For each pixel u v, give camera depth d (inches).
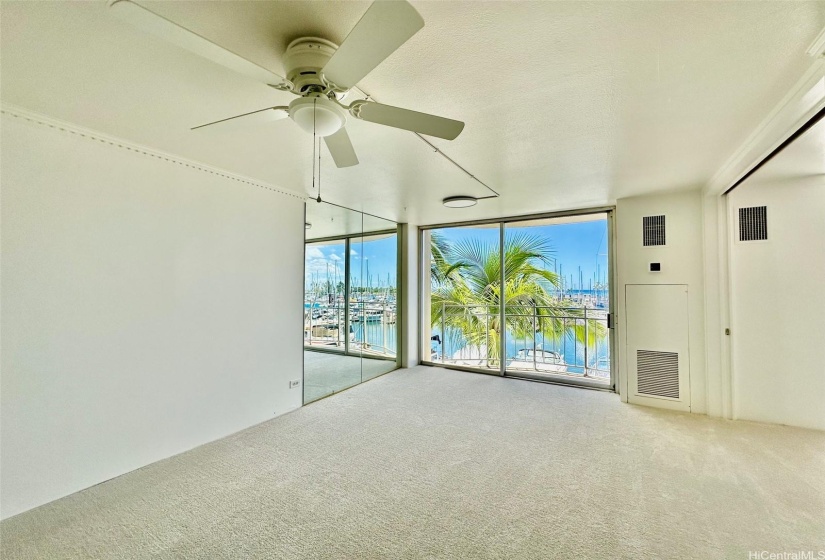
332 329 171.9
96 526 75.5
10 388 79.4
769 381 130.3
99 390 93.0
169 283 108.2
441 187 138.7
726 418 135.5
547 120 80.6
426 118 60.6
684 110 76.0
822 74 61.4
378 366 205.8
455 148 97.3
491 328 214.5
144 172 102.7
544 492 86.9
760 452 106.5
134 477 95.0
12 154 79.6
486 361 216.4
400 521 76.5
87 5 47.0
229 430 123.4
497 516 77.9
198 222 116.0
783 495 84.2
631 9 47.9
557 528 73.9
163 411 106.0
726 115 78.2
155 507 82.0
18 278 80.6
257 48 57.4
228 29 52.7
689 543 69.1
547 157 104.4
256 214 134.7
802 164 110.3
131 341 99.4
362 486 90.1
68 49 56.4
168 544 70.0
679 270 145.9
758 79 64.3
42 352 83.8
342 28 52.8
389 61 59.0
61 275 87.0
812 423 124.6
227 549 68.6
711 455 105.0
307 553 67.5
